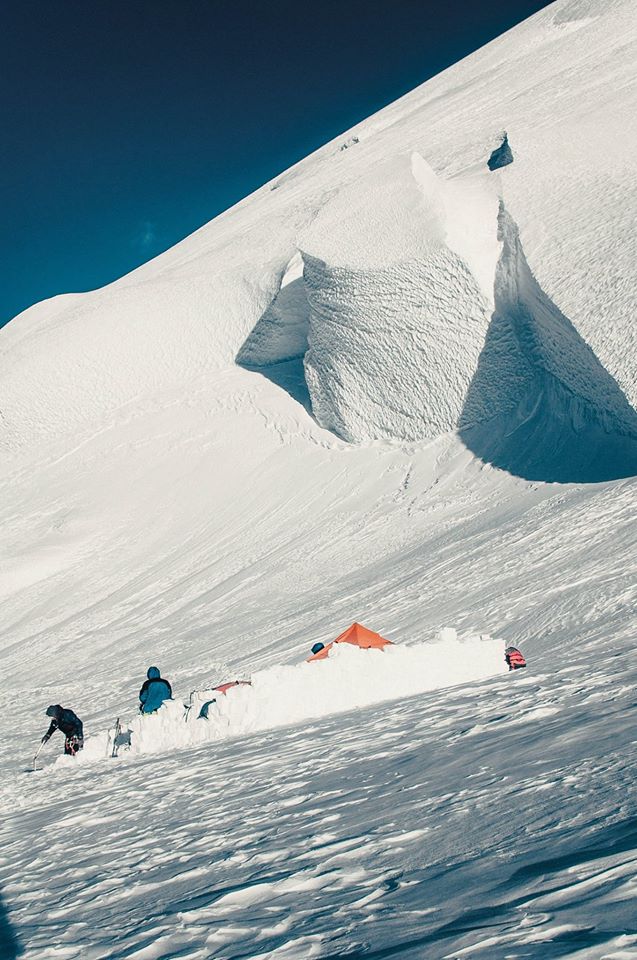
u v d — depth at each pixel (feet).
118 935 8.57
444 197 126.31
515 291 109.91
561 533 73.15
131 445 160.97
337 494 122.72
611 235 101.81
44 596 126.62
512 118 202.90
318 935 7.14
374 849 9.95
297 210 214.28
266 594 98.17
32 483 161.07
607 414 96.68
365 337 124.47
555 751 13.10
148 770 25.71
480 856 8.61
